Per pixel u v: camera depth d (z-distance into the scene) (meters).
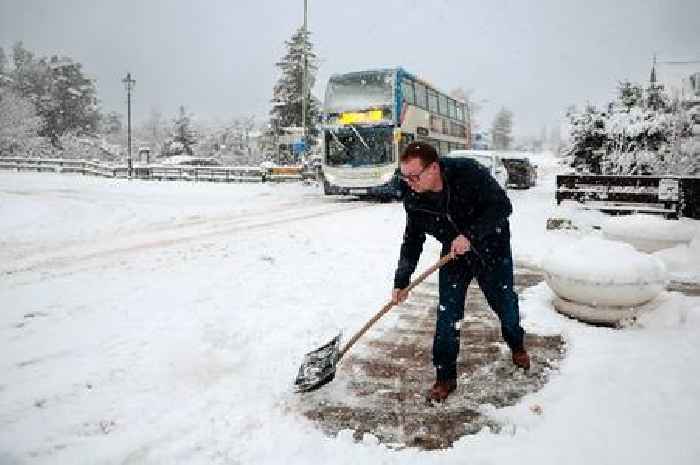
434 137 22.20
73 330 4.55
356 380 3.70
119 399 3.32
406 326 4.84
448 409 3.28
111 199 17.28
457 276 3.44
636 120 14.16
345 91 18.52
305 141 30.72
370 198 20.56
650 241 6.97
